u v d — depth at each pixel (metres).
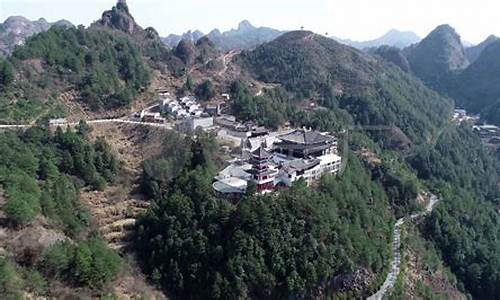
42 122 161.12
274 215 109.00
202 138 147.88
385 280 120.44
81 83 192.88
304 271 104.50
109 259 92.56
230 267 100.38
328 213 115.19
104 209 128.25
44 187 117.56
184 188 123.06
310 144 150.50
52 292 80.00
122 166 148.38
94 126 170.25
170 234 111.12
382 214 144.25
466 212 171.62
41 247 86.75
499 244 159.62
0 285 72.56
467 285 145.25
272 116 193.12
